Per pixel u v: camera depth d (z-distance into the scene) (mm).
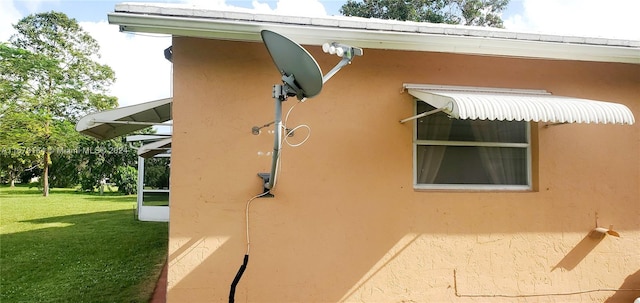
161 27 5078
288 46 4273
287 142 5773
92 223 18391
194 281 5488
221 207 5590
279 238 5723
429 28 5578
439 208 6164
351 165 5965
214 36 5383
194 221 5516
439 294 6098
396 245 6035
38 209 25109
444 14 40188
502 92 6379
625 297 6586
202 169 5559
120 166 46875
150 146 13367
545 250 6395
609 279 6566
